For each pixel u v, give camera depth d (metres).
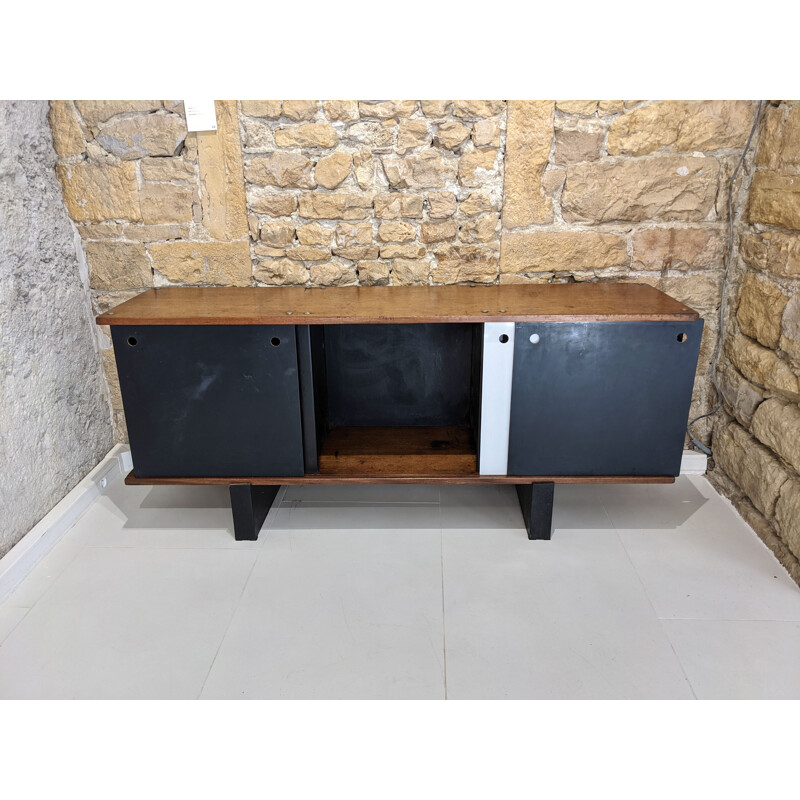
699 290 2.25
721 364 2.29
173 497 2.34
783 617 1.70
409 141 2.10
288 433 1.93
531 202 2.16
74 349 2.25
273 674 1.54
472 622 1.70
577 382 1.84
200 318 1.80
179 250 2.26
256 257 2.26
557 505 2.25
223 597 1.81
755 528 2.07
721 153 2.09
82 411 2.31
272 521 2.18
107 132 2.12
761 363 2.00
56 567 1.94
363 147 2.11
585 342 1.80
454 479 1.97
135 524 2.17
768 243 1.96
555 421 1.89
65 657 1.60
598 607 1.75
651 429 1.89
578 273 2.25
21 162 1.97
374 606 1.76
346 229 2.21
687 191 2.13
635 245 2.20
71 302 2.22
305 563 1.95
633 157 2.10
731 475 2.24
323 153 2.12
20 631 1.69
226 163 2.14
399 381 2.29
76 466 2.27
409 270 2.25
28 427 2.00
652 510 2.22
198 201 2.19
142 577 1.89
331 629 1.68
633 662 1.56
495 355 1.82
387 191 2.16
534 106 2.05
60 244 2.16
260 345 1.83
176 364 1.87
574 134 2.08
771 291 1.95
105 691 1.50
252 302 2.00
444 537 2.08
